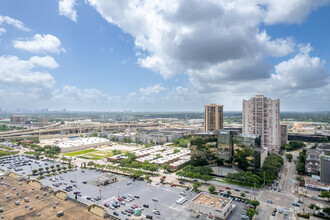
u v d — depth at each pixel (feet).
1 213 364.58
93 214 363.35
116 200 645.92
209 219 533.96
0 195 441.27
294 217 549.13
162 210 585.63
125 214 561.84
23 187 486.79
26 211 372.17
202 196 621.31
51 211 371.56
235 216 553.64
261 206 610.24
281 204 623.77
